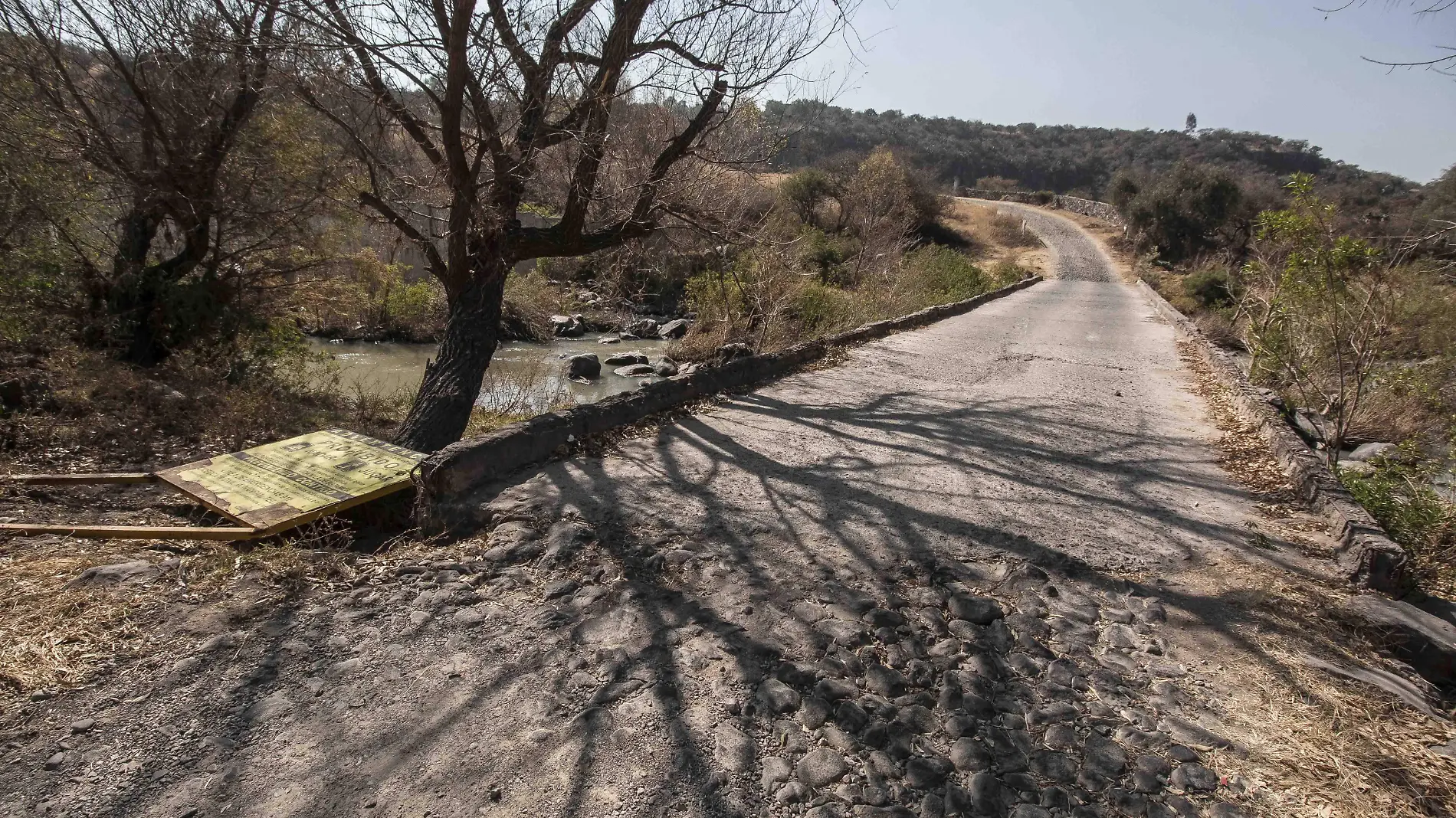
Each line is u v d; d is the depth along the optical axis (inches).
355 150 315.0
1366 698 122.7
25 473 221.0
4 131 323.3
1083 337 611.2
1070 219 2406.5
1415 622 143.8
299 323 639.1
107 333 357.4
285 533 170.1
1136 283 1501.0
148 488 212.7
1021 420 298.8
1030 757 108.0
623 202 336.2
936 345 505.0
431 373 307.9
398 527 188.7
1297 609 149.2
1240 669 129.7
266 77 312.5
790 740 108.4
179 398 315.6
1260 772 106.0
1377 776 105.4
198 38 300.0
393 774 99.2
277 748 103.0
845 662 127.3
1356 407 331.0
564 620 137.1
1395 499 244.2
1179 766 106.6
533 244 323.9
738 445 242.5
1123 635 139.6
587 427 236.2
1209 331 744.3
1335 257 323.0
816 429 268.5
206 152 362.3
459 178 283.9
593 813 93.8
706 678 121.3
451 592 145.4
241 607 136.9
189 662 120.0
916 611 144.7
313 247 441.1
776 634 134.5
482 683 118.4
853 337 485.1
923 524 183.9
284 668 120.4
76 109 346.0
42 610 131.7
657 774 100.7
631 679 120.0
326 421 345.7
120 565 148.6
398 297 804.0
